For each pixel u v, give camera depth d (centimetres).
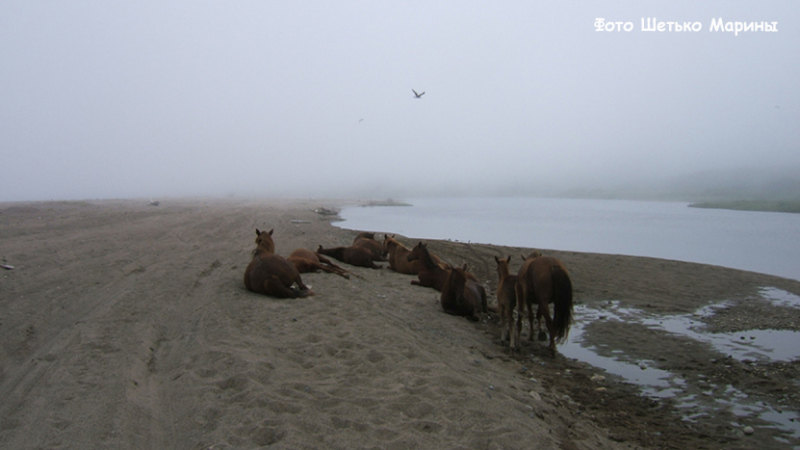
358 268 1492
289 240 1991
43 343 715
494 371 726
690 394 688
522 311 850
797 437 566
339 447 462
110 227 2152
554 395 668
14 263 1227
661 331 977
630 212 4622
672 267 1609
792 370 765
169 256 1467
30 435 472
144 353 691
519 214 4334
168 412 536
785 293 1293
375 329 818
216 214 3098
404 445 469
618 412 632
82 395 555
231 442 465
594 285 1375
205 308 918
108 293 989
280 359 679
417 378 625
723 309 1139
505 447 473
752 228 3098
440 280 1237
